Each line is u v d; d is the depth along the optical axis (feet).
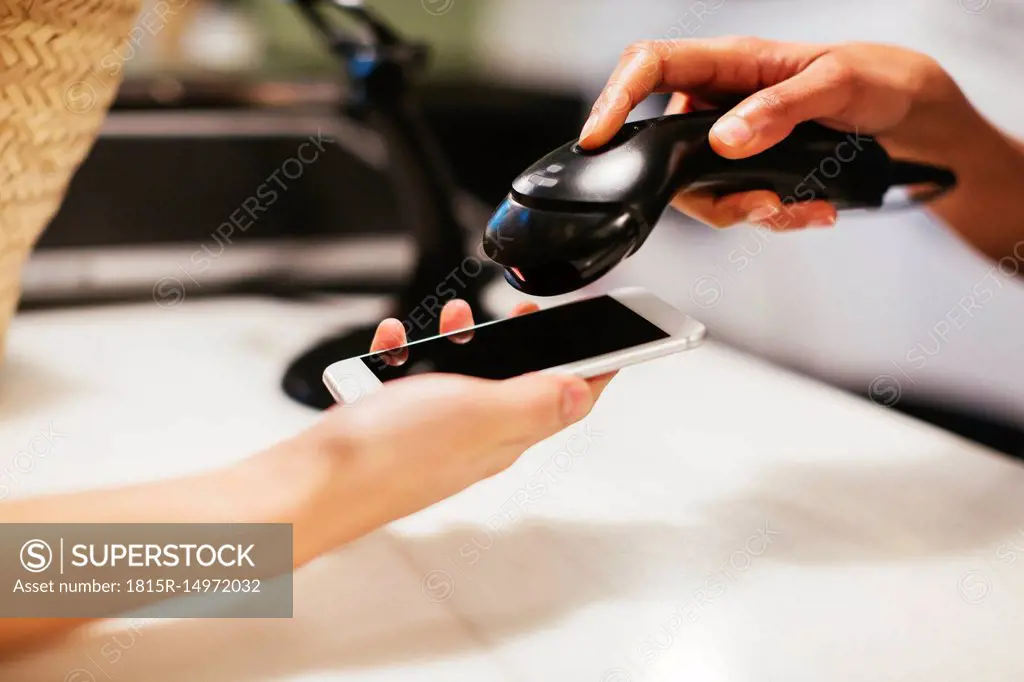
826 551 1.22
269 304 2.25
